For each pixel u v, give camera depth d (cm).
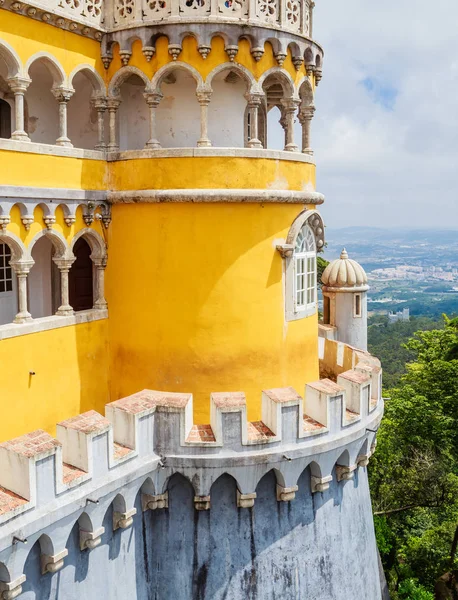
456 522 3453
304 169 1839
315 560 1648
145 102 1862
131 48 1688
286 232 1795
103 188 1736
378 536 3120
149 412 1445
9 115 1844
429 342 3644
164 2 1642
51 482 1165
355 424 1661
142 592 1504
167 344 1711
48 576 1209
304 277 1922
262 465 1507
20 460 1122
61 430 1289
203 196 1642
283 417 1512
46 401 1598
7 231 1477
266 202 1716
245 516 1551
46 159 1559
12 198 1473
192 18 1623
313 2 1872
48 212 1573
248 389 1747
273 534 1579
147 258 1708
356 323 2695
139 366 1742
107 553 1367
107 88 1734
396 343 9175
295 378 1870
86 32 1655
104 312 1775
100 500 1290
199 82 1659
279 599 1588
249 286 1725
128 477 1364
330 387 1619
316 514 1647
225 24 1639
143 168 1683
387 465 3481
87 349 1720
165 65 1658
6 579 1105
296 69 1803
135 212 1716
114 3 1706
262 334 1756
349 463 1683
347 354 2244
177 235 1683
